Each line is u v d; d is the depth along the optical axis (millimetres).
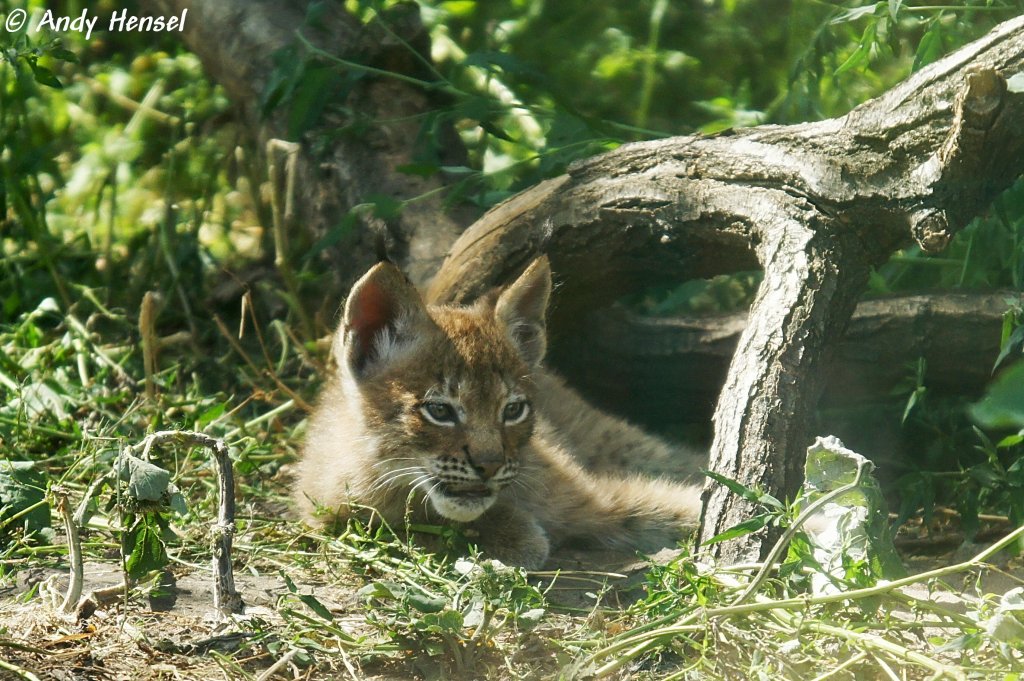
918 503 10172
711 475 6973
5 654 6480
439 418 9055
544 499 9766
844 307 9055
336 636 6902
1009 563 9039
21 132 15977
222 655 6566
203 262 14664
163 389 12320
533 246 10898
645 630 6668
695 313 12148
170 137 16141
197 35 14133
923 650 6910
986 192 8891
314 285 14000
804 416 8430
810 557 6781
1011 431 10477
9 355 12539
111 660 6508
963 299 10773
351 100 12844
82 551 8367
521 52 15750
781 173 9539
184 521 9047
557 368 12164
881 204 9055
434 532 9047
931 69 8906
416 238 11883
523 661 6754
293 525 9469
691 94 15602
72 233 15539
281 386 11547
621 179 10531
